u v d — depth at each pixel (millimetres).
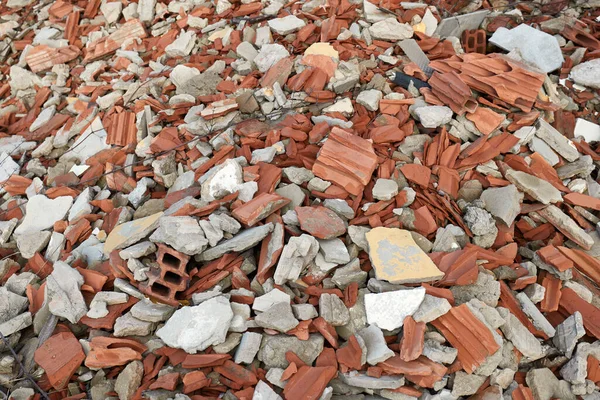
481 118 3846
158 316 2936
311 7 5172
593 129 4168
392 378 2625
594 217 3561
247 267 3188
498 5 5309
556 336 2926
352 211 3359
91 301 3129
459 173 3750
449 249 3213
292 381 2611
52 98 5441
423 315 2791
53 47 6090
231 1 5688
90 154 4570
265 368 2758
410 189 3516
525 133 3842
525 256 3354
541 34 4520
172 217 3244
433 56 4598
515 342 2826
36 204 4035
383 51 4633
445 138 3826
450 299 2883
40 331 3115
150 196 4000
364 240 3230
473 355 2705
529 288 3107
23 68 5930
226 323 2785
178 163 4121
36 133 5043
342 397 2658
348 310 2916
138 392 2693
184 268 3096
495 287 2986
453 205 3521
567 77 4492
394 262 3061
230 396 2656
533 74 3971
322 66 4336
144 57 5617
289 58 4504
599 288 3230
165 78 4941
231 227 3238
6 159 4723
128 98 4875
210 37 5320
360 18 5016
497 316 2830
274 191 3572
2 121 5387
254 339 2771
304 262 3072
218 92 4496
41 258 3664
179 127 4270
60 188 4145
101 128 4703
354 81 4242
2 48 6426
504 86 3924
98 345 2865
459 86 3941
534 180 3611
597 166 3979
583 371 2721
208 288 3074
